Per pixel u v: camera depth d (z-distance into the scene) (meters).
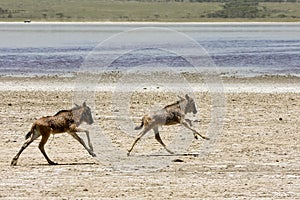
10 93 67.12
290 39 164.88
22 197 30.92
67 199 30.55
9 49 128.38
